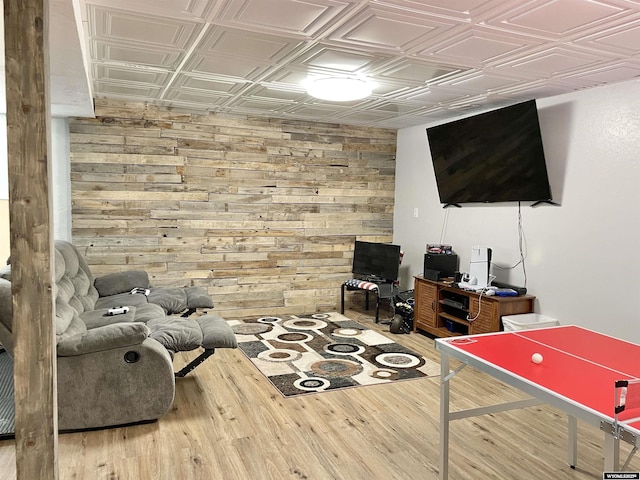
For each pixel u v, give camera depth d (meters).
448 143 5.13
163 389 3.07
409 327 5.41
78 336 2.97
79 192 5.05
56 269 3.51
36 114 1.76
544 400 1.90
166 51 3.26
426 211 5.91
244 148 5.67
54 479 1.87
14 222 1.77
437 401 3.54
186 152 5.41
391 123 5.95
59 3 2.08
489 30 2.72
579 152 4.04
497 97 4.39
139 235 5.30
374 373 4.07
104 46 3.17
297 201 5.99
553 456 2.79
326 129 6.06
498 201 4.72
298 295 6.11
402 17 2.56
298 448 2.83
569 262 4.13
